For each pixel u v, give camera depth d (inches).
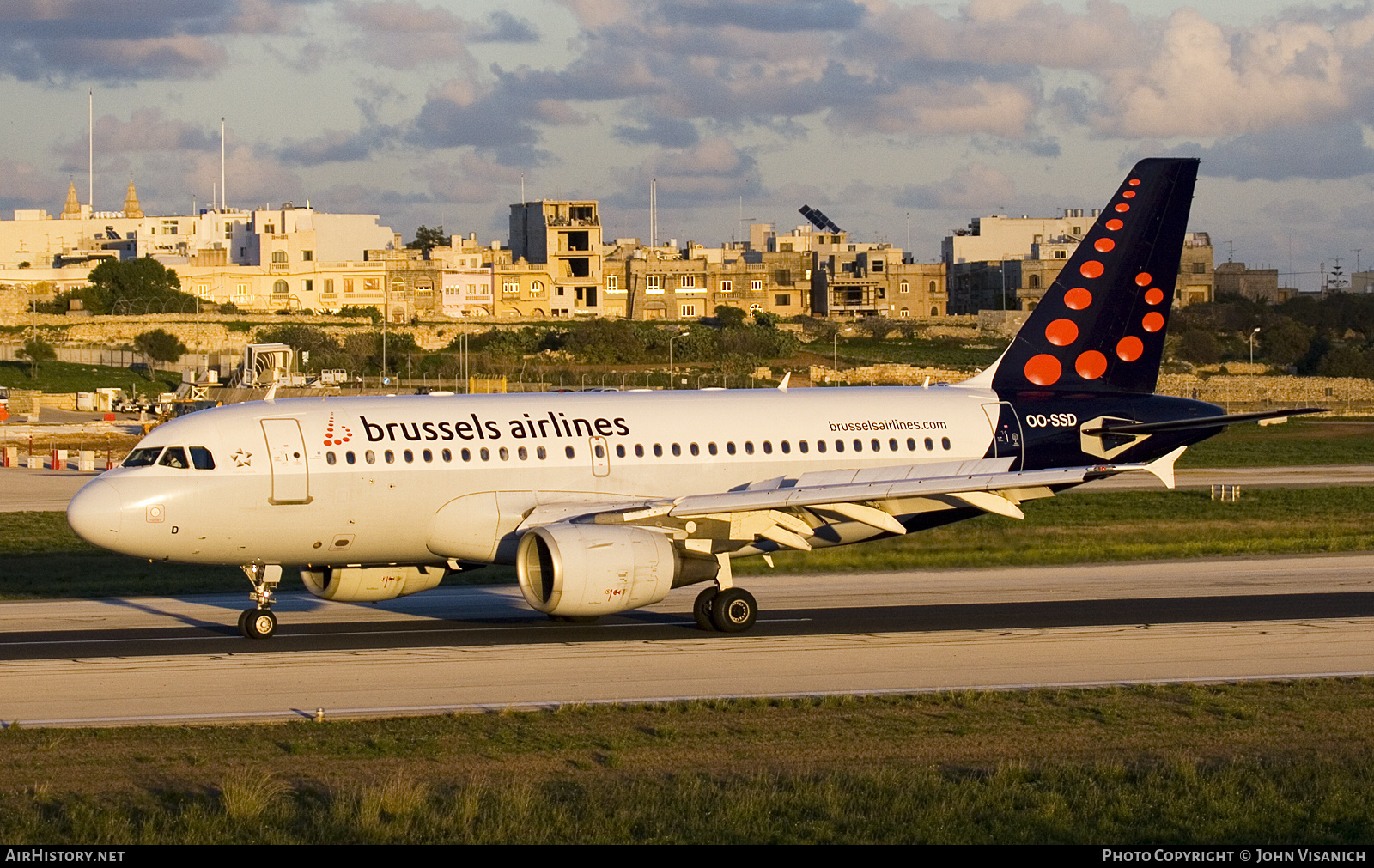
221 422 4648.1
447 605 5388.8
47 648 4392.2
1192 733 3292.3
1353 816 2667.3
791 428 5270.7
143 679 3897.6
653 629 4783.5
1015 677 3914.9
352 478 4665.4
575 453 4943.4
